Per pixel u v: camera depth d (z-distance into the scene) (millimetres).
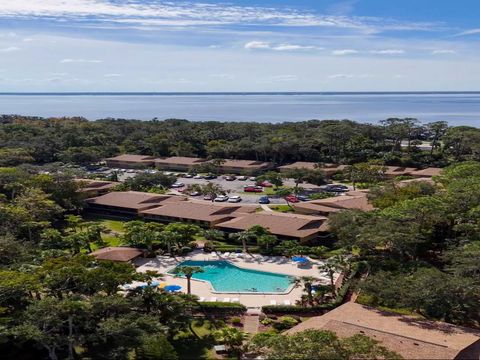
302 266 75875
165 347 44938
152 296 53844
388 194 90500
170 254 82875
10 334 45062
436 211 69688
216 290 67688
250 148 176875
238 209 103625
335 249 83938
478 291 53156
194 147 191750
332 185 139250
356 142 175000
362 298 61562
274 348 41156
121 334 45781
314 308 59625
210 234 85938
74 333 48875
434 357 42312
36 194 95312
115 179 143500
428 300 51844
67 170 129750
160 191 130250
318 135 185500
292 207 110812
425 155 164000
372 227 68375
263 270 74625
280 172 154000
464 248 60656
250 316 58781
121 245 85500
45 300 47781
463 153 164625
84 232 88562
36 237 86438
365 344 40906
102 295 52906
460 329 49250
